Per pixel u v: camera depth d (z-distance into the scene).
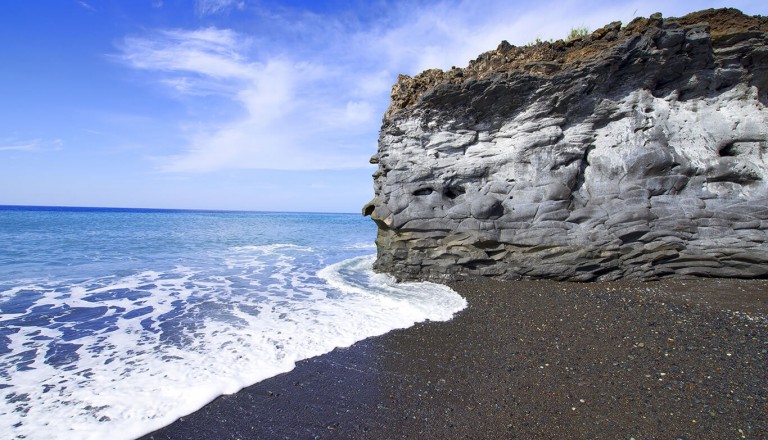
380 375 5.90
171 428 4.51
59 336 7.33
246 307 9.55
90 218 54.88
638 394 5.14
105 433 4.33
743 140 10.72
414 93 13.73
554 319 8.30
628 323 7.70
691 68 11.19
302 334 7.57
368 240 30.19
